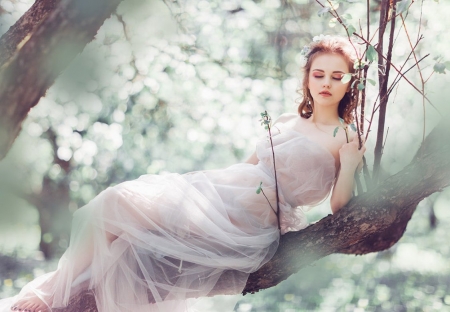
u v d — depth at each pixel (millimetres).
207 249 2713
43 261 8617
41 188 7820
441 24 6004
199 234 2701
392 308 6961
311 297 7418
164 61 6848
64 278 2605
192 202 2732
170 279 2646
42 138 7379
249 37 7391
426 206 8812
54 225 7820
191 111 7414
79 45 2014
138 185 2738
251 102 7191
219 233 2695
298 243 2750
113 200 2648
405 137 6258
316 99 2941
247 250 2707
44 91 2035
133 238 2623
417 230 9117
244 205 2848
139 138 7535
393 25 2709
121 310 2586
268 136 3014
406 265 8336
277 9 7395
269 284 2773
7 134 2008
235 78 7184
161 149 7594
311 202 2975
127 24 6301
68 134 6867
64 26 1985
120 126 6949
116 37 6516
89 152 6848
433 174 2564
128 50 6488
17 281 7730
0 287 7438
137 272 2639
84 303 2609
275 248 2766
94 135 7023
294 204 2949
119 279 2602
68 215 7719
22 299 2635
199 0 7008
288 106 7230
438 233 8969
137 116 7477
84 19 1990
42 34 1986
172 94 7164
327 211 8125
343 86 2910
